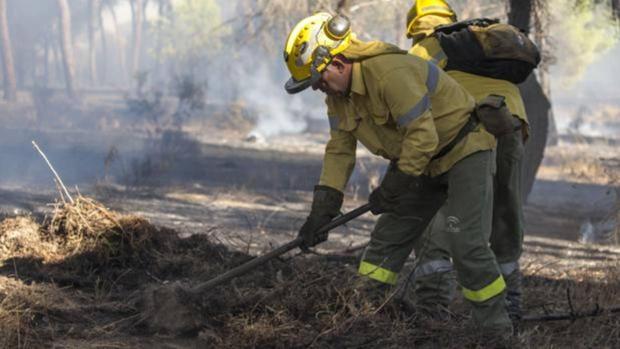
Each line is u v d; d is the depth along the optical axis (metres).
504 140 5.34
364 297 5.12
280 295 5.27
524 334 4.98
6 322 4.69
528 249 9.57
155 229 6.52
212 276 6.03
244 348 4.75
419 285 5.71
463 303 6.13
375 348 4.79
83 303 5.44
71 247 6.29
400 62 4.67
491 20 5.62
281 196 13.66
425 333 4.97
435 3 6.16
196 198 12.45
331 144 5.14
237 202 12.50
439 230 5.67
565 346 5.08
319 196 5.08
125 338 4.84
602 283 6.21
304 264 6.31
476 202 4.86
